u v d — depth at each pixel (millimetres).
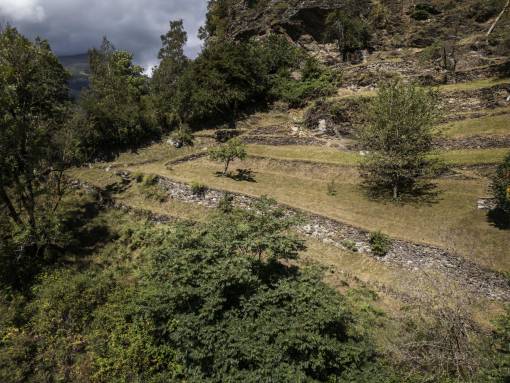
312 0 59188
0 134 22688
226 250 17906
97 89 46969
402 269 23406
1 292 22000
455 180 30109
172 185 33031
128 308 19203
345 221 26438
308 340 14273
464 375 13805
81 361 17312
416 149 29047
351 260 24797
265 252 22391
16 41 23938
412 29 58750
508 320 14445
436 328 15023
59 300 19984
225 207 29438
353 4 59875
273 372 14062
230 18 69625
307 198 30859
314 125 43125
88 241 28281
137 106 46000
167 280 18125
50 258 25094
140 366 16875
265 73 51781
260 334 14992
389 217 27375
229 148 34656
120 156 41656
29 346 17969
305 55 56938
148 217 30312
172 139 43906
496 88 37719
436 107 31000
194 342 15633
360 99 40625
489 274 21062
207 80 47219
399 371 15070
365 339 16969
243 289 17047
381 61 48500
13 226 26484
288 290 16188
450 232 24547
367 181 32656
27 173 25578
